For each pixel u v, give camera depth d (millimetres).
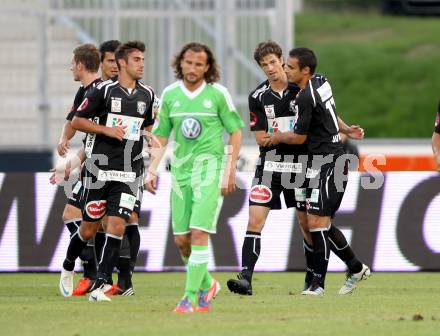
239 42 67562
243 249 33219
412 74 133875
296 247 43250
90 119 31828
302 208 33938
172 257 43312
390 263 43250
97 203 32000
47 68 67812
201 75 28391
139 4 67688
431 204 43375
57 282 40094
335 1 159625
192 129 28281
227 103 28516
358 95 130375
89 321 26562
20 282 40031
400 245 43281
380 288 36875
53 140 69125
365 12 154875
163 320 26547
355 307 29797
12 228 43344
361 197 43438
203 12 67438
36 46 71562
